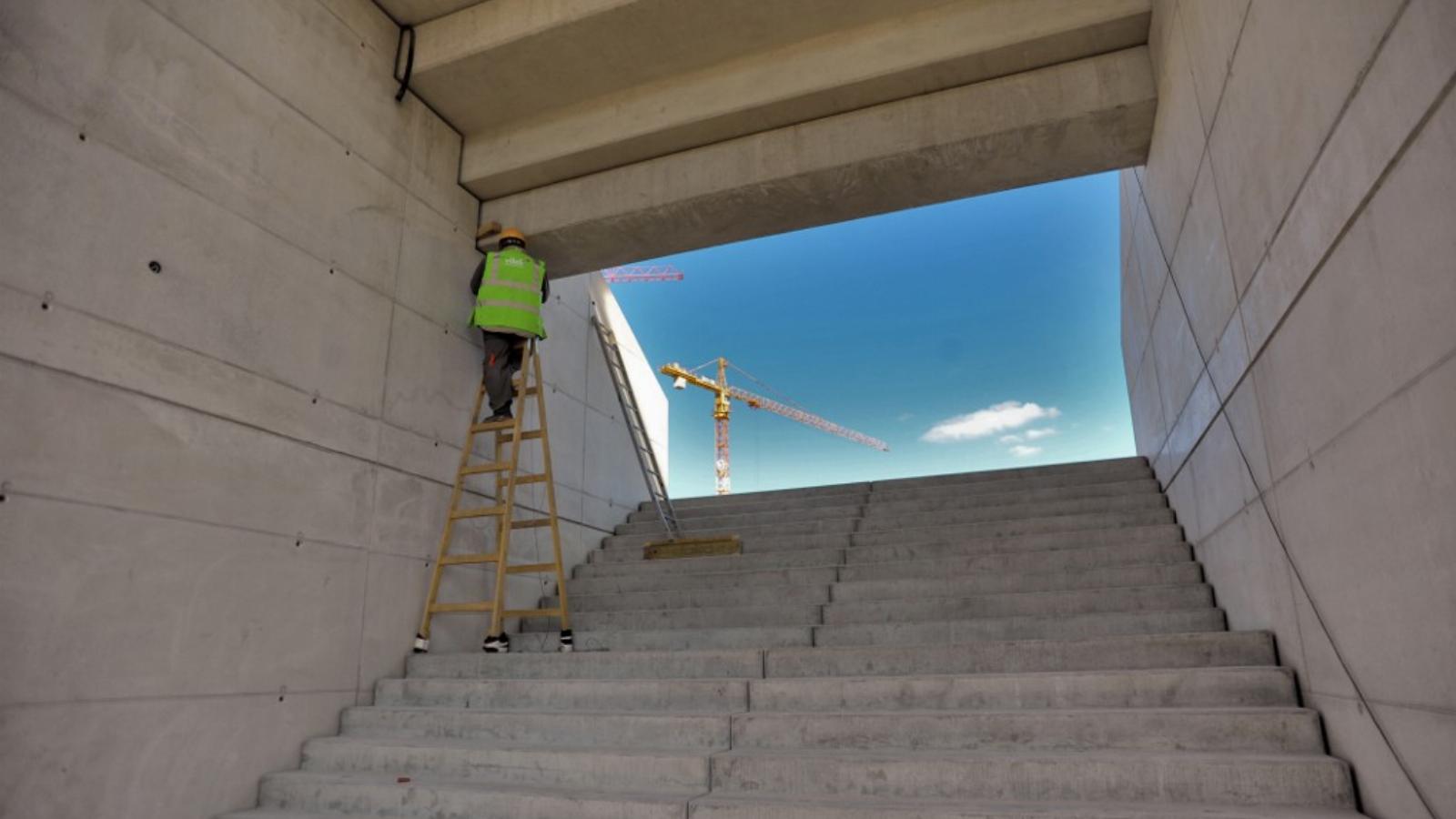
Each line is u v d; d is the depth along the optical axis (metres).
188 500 3.26
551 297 6.45
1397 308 1.85
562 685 3.78
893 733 3.09
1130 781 2.62
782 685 3.49
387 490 4.33
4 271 2.72
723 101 4.79
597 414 7.01
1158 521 5.14
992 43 4.30
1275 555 3.04
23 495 2.71
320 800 3.25
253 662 3.45
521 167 5.18
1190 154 3.56
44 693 2.70
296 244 3.94
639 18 4.47
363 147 4.47
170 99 3.39
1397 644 2.07
